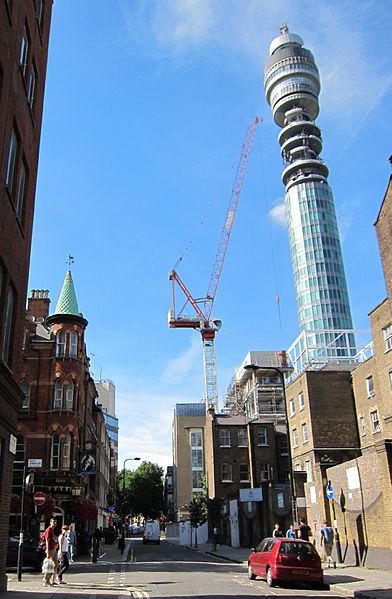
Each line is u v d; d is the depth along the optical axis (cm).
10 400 1537
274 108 17450
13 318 1623
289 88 17038
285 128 16425
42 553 2533
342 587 1700
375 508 2261
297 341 5700
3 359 1502
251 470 6078
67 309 4181
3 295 1488
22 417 3875
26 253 1770
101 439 6394
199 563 3020
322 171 16100
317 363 5325
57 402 3953
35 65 1895
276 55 17550
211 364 13200
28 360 4038
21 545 2053
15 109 1574
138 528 11819
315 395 4372
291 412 4838
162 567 2706
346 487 2569
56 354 4059
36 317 4897
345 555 2533
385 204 2978
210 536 5916
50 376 4009
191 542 5838
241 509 4694
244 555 3566
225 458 6222
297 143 16325
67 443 3869
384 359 3578
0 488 1456
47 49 2123
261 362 8962
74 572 2408
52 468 3772
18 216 1650
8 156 1484
